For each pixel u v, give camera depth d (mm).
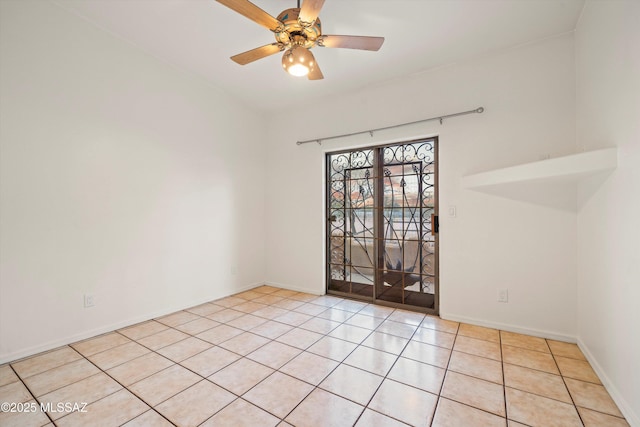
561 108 2357
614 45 1637
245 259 3947
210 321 2832
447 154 2840
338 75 3080
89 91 2447
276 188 4156
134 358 2111
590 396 1667
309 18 1723
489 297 2648
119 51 2637
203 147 3396
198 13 2268
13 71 2059
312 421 1479
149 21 2383
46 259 2215
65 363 2033
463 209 2760
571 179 2080
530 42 2469
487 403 1614
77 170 2379
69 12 2312
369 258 3471
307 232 3855
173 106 3082
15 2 2068
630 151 1473
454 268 2812
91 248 2463
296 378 1860
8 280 2047
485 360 2070
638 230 1403
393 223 3293
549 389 1733
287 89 3502
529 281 2477
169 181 3049
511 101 2547
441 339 2414
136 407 1582
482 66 2682
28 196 2129
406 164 3203
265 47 1995
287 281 4047
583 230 2164
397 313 3051
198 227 3342
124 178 2680
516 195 2525
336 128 3580
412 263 3172
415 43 2516
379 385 1784
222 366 2002
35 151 2160
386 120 3201
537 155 2441
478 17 2189
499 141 2596
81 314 2400
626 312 1513
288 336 2488
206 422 1469
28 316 2129
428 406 1594
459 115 2770
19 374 1893
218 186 3576
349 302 3441
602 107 1803
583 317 2170
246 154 3965
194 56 2875
